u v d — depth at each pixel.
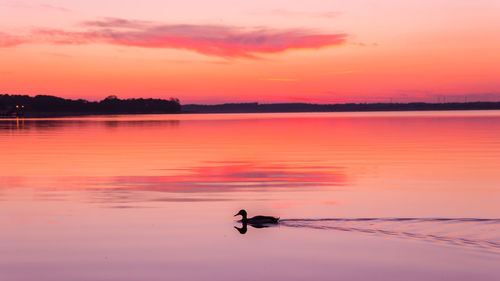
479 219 18.08
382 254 14.28
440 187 26.20
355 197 23.50
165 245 15.39
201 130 90.38
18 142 58.88
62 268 13.27
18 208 20.89
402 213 19.80
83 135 73.69
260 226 17.73
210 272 12.98
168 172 32.47
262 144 56.19
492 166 34.72
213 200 22.86
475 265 13.30
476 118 162.38
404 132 78.31
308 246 15.18
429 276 12.58
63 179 29.33
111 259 14.02
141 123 134.12
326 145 54.19
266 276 12.68
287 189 25.89
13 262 13.76
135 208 20.92
